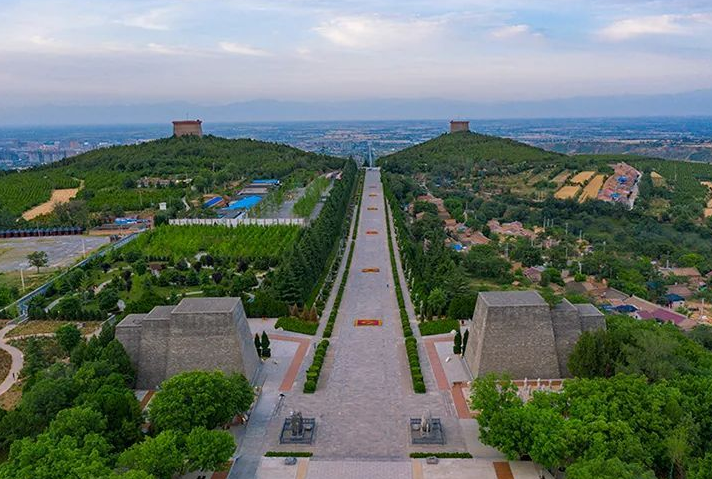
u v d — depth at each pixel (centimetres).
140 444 6275
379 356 10000
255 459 7006
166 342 9012
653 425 6738
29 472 5728
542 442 6350
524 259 18000
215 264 16000
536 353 8969
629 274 16900
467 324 11250
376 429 7675
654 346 8206
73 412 6625
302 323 11375
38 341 10831
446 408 8219
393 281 14475
